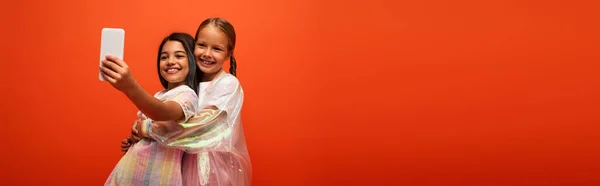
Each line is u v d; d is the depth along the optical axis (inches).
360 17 131.0
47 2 133.3
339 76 129.7
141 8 132.4
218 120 67.6
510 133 128.0
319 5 131.4
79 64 131.6
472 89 129.0
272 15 131.1
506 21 130.0
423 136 128.4
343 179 127.3
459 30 130.3
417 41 130.3
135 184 66.5
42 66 131.7
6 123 130.1
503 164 127.4
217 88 69.4
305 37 130.6
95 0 133.0
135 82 55.7
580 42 128.6
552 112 127.9
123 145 72.3
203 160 68.9
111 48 55.9
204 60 70.7
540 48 129.0
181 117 63.3
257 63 129.7
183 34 72.2
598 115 127.2
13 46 132.2
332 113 128.8
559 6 129.6
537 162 127.2
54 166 128.9
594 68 127.9
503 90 128.6
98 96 130.6
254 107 128.4
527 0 130.0
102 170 128.4
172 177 66.6
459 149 128.0
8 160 129.1
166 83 75.6
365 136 128.3
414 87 129.5
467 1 130.7
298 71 129.7
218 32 71.0
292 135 128.2
